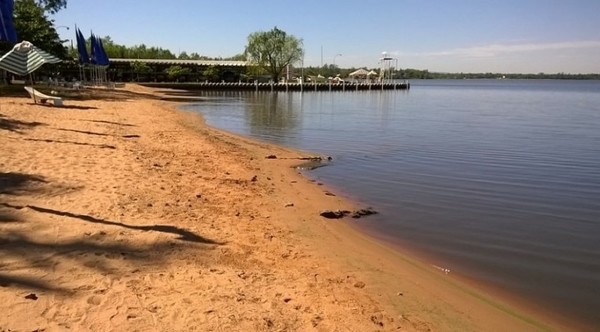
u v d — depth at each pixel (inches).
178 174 444.1
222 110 1593.3
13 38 812.6
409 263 280.1
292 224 332.8
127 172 416.5
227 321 180.9
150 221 290.4
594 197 458.3
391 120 1307.8
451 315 216.2
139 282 206.2
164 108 1357.0
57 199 311.7
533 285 258.1
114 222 278.8
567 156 706.8
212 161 542.0
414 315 212.1
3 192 313.4
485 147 793.6
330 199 418.6
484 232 346.3
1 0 783.7
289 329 182.1
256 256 260.1
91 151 491.8
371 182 502.3
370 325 195.8
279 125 1123.9
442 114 1562.5
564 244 325.7
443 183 505.7
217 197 379.2
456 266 280.8
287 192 430.6
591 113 1657.2
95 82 2158.0
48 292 188.2
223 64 4097.0
